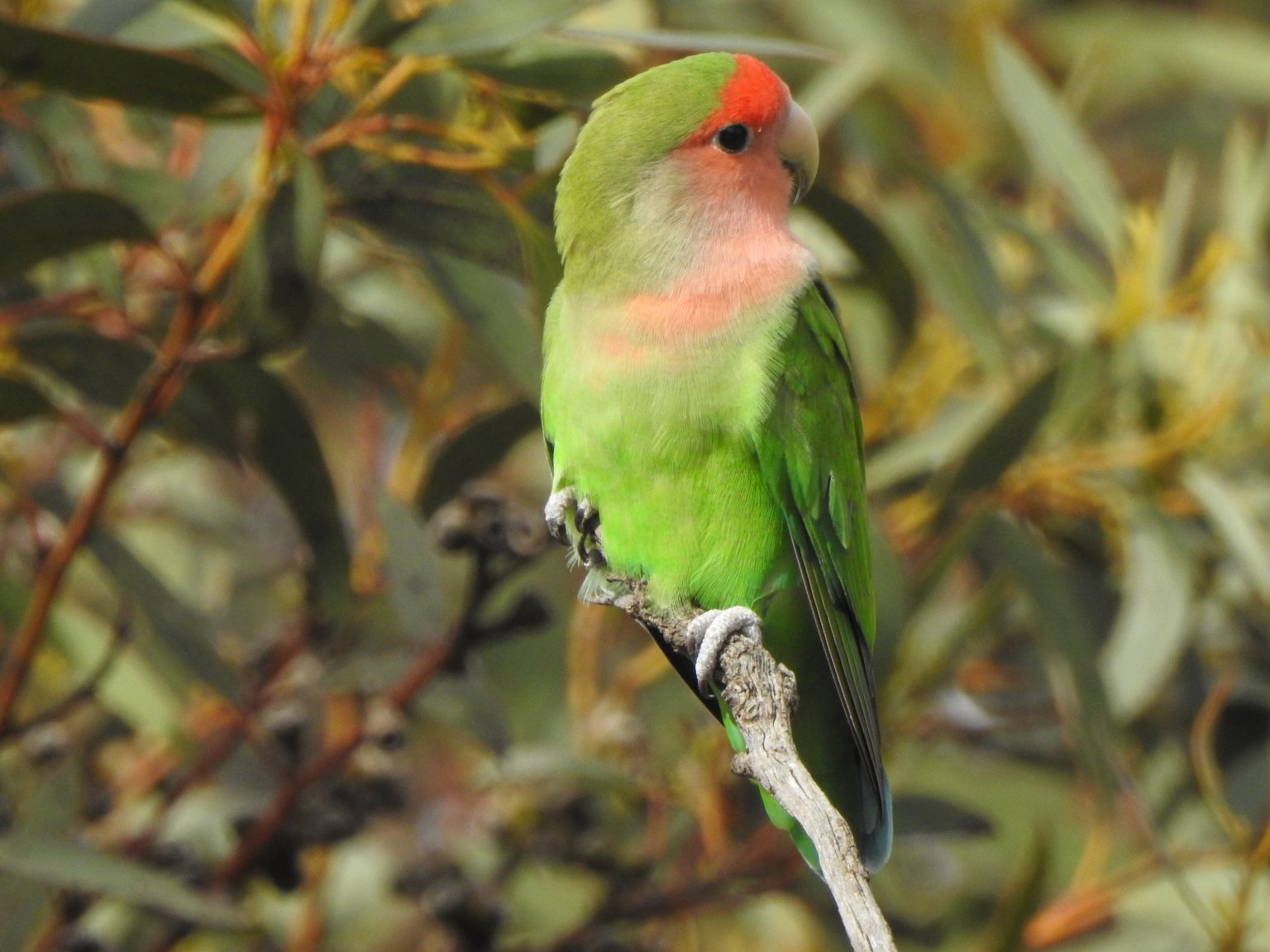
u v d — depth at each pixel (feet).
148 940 35.22
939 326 39.06
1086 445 36.40
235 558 42.37
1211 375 36.76
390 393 39.60
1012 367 36.35
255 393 31.55
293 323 29.22
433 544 34.45
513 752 33.14
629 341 27.43
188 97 27.86
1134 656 34.04
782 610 28.68
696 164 28.07
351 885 38.60
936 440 37.01
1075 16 50.37
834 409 28.99
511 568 31.73
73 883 29.04
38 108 31.58
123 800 35.63
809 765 29.86
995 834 35.99
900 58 45.70
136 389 32.37
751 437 27.25
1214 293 37.91
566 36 28.35
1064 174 37.65
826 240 38.40
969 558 36.91
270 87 27.76
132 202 34.04
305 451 32.17
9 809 33.01
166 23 29.22
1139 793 33.32
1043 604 33.53
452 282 31.45
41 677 37.88
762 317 27.71
